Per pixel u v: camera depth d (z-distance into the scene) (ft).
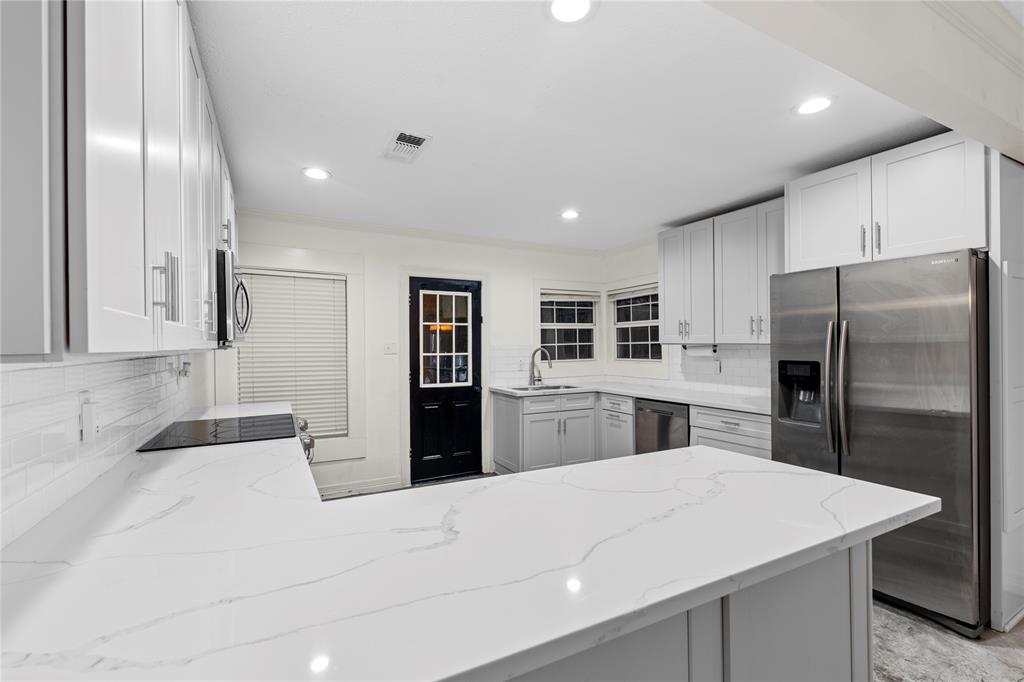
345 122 7.33
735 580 2.59
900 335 7.24
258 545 3.00
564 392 14.60
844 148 8.39
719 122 7.41
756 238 10.87
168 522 3.47
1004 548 6.95
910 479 7.15
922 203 7.52
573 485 4.15
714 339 11.94
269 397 12.51
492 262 15.67
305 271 12.86
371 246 13.75
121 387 5.52
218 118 7.09
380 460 13.75
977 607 6.72
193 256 4.47
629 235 14.90
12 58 1.90
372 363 13.70
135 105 2.75
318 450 13.00
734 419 10.43
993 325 6.90
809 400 8.73
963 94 5.48
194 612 2.22
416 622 2.12
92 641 2.01
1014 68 6.10
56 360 1.98
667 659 2.71
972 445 6.58
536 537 3.05
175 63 3.84
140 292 2.77
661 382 15.39
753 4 4.06
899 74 5.11
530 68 5.99
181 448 6.17
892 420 7.32
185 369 9.52
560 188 10.46
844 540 3.12
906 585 7.33
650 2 4.87
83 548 3.02
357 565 2.68
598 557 2.77
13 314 1.90
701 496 3.85
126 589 2.46
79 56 2.02
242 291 7.85
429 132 7.69
